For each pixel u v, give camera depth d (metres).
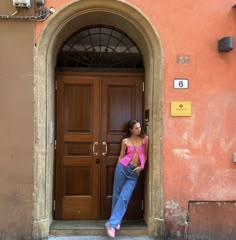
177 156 4.77
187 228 4.77
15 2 4.45
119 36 5.34
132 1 4.68
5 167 4.60
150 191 4.86
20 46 4.59
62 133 5.25
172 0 4.75
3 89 4.59
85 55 5.33
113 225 4.71
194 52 4.78
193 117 4.78
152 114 4.83
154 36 4.73
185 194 4.77
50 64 4.79
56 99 5.24
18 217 4.61
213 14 4.80
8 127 4.60
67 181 5.27
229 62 4.82
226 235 4.80
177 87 4.76
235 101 4.82
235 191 4.81
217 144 4.80
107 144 5.32
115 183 4.88
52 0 4.60
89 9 4.70
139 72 5.32
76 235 4.85
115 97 5.32
